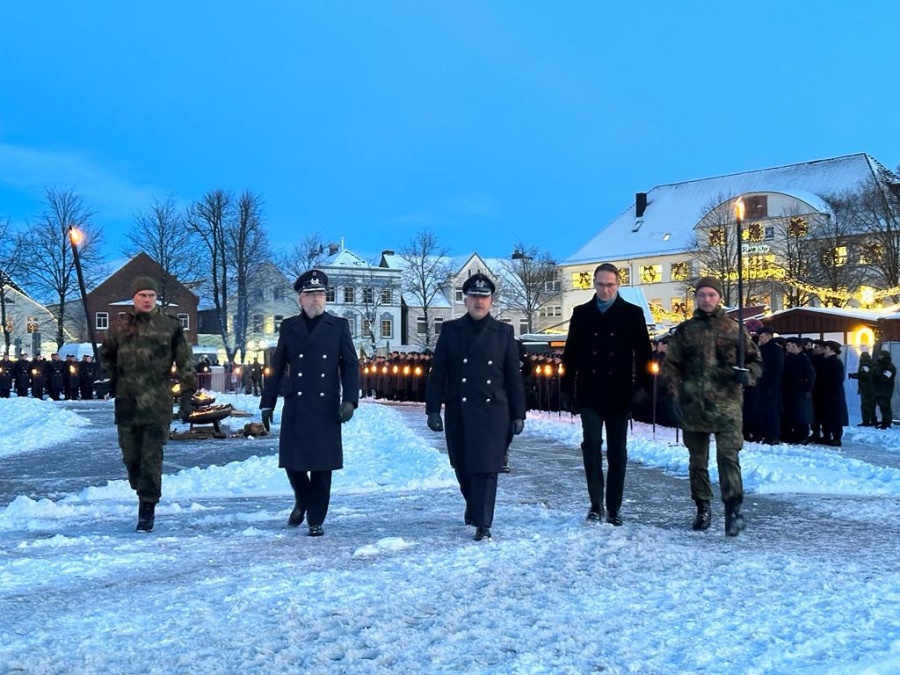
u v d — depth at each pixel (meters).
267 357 44.34
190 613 4.91
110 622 4.77
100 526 8.36
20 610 5.05
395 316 83.62
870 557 6.61
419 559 6.23
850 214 60.00
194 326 75.44
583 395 7.99
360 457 14.20
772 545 7.10
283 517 8.70
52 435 19.75
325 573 5.81
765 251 60.69
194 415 18.86
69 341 76.00
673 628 4.63
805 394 17.14
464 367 7.48
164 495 10.72
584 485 11.19
